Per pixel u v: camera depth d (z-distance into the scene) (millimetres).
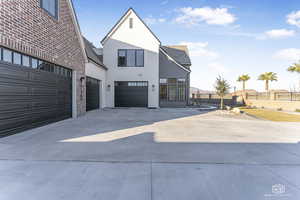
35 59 6695
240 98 25016
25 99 6164
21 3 5652
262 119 10539
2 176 2926
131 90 17281
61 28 8289
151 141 5215
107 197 2371
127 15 17094
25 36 5852
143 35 17203
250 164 3562
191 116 11344
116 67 17156
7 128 5406
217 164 3535
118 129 6898
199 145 4848
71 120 8961
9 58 5438
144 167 3350
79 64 10398
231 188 2645
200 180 2871
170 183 2762
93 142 5035
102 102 16109
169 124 8195
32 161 3570
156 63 17234
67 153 4066
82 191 2504
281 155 4121
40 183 2713
